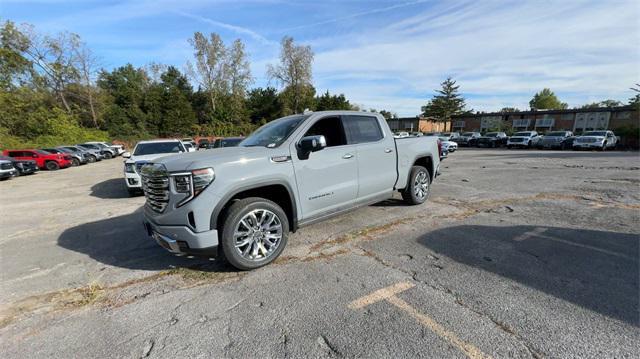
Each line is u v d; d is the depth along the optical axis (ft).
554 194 20.92
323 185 12.48
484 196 20.76
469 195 21.17
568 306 7.74
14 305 8.93
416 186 18.29
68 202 25.32
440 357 6.19
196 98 188.85
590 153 63.62
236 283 9.71
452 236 13.12
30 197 28.71
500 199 19.72
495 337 6.71
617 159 47.34
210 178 9.52
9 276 10.92
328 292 8.94
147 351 6.74
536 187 23.71
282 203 12.09
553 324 7.06
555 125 133.49
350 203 13.85
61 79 136.15
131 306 8.65
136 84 191.52
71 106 142.51
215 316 7.98
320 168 12.32
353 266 10.59
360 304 8.25
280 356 6.42
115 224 17.58
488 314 7.55
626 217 15.07
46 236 15.67
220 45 166.71
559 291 8.46
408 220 15.58
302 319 7.68
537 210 16.80
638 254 10.70
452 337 6.77
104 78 202.18
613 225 13.87
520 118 145.59
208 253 9.82
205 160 9.70
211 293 9.16
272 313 7.99
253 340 6.97
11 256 12.91
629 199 18.88
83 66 140.67
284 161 11.25
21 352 6.86
